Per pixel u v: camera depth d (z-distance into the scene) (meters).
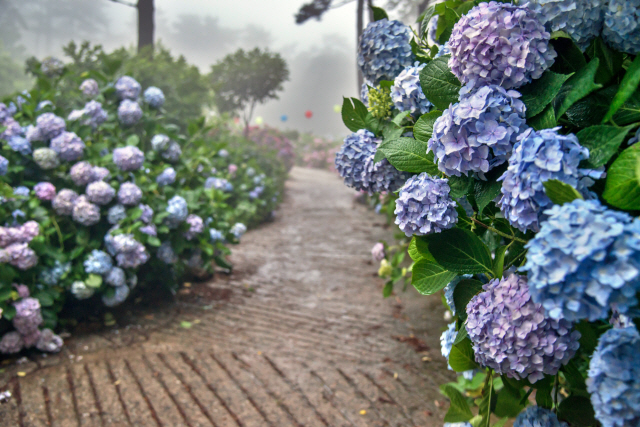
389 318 3.55
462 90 0.94
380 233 6.45
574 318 0.66
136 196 3.22
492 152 0.91
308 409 2.35
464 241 0.99
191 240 4.03
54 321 2.83
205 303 3.82
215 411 2.30
